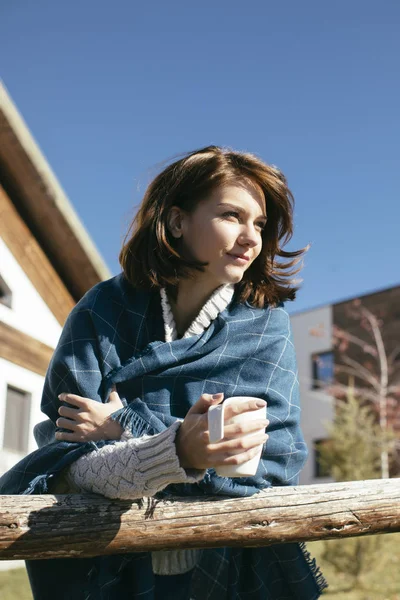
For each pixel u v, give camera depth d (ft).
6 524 5.52
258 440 5.43
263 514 6.02
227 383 6.58
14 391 29.63
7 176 28.71
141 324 6.72
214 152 6.97
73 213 29.84
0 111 26.71
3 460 27.99
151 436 5.66
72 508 5.71
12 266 29.50
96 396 6.37
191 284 6.90
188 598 6.92
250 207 6.75
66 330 6.66
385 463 44.88
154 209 6.92
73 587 6.08
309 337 79.05
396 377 70.28
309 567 6.88
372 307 74.54
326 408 74.84
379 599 27.30
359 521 6.17
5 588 23.99
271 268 7.26
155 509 5.87
